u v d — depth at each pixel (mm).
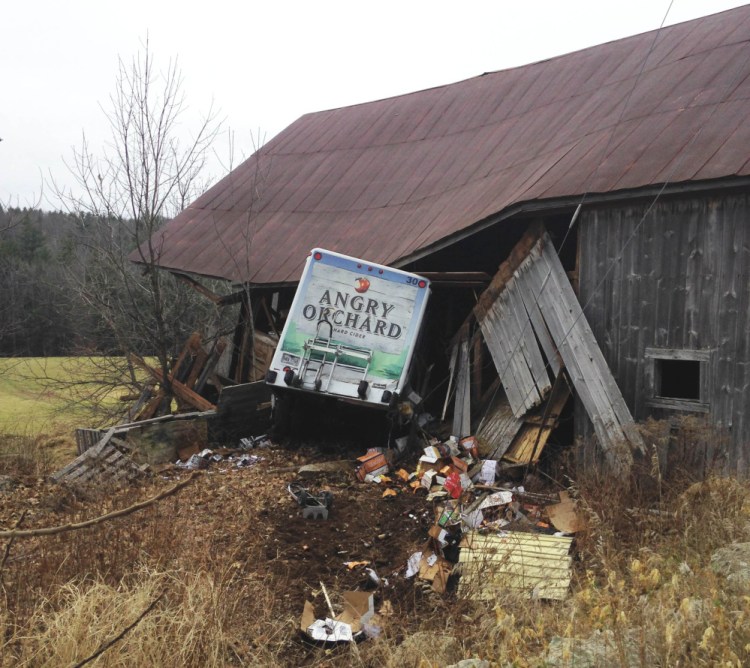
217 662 5508
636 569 5766
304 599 7121
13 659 5035
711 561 6215
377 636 6262
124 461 11211
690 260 9734
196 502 9781
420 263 14570
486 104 17812
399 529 8969
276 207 19281
